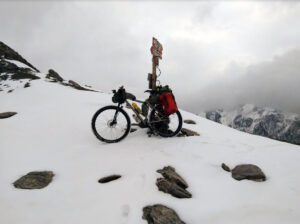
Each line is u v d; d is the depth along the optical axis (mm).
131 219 2666
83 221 2674
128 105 5105
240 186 3361
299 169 3873
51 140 5418
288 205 2902
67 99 10938
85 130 6109
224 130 6871
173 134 5152
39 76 21875
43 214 2830
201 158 4188
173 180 3330
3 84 17031
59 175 3781
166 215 2668
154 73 6035
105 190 3277
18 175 3811
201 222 2660
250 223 2613
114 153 4438
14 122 6980
